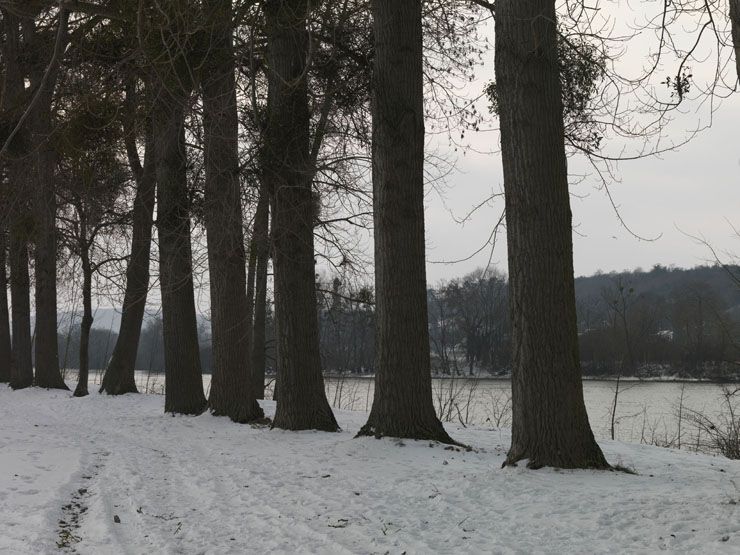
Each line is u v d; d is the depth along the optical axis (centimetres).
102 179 2033
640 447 1227
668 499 603
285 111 1248
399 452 975
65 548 553
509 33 832
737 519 515
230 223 1366
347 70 1312
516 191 820
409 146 1094
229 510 687
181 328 1712
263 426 1390
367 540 566
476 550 523
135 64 1277
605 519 565
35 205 2284
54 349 2662
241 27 1322
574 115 1165
